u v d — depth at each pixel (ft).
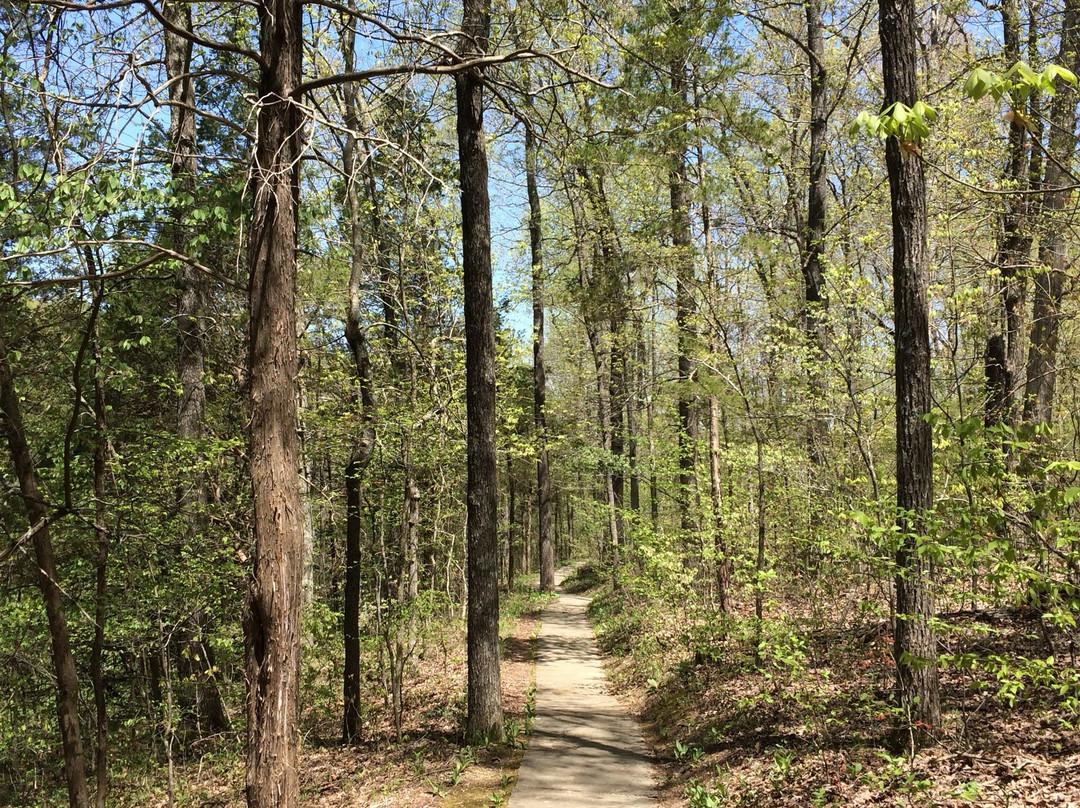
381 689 35.81
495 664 27.73
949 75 32.60
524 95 23.11
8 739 32.24
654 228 41.68
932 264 27.78
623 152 29.60
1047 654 20.62
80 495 28.19
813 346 30.45
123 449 28.55
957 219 28.89
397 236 35.22
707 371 34.37
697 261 40.83
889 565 19.19
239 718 35.86
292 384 14.62
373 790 23.61
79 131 18.04
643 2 29.63
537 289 61.87
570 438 67.00
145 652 33.37
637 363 54.34
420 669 41.65
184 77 14.43
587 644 51.42
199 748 35.47
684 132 32.17
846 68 40.86
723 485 36.17
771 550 33.63
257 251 14.60
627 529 48.06
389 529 34.71
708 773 22.70
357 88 26.89
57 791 32.76
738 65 34.63
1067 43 28.02
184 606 29.50
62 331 25.72
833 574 27.50
